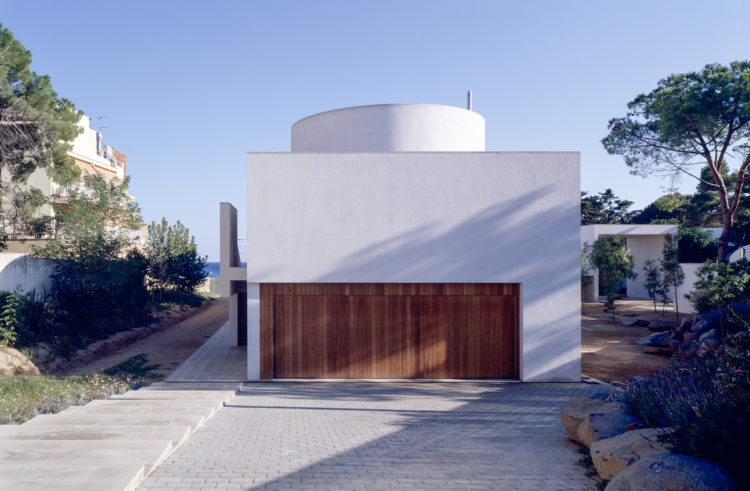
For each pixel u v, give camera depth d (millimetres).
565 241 12445
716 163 23562
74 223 17469
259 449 6086
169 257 28984
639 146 24766
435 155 12367
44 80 18953
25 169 19672
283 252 12211
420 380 12508
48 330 14453
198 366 14023
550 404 9906
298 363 12461
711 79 21406
